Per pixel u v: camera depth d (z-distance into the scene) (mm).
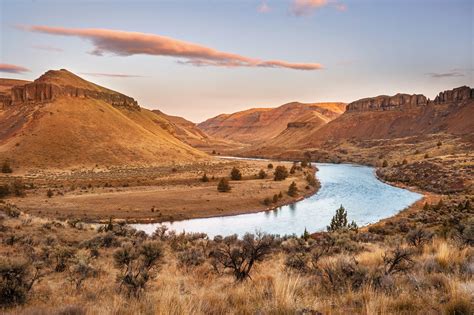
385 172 140000
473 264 7074
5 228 28562
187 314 4953
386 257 9148
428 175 115438
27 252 18016
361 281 6656
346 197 93375
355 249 18031
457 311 4508
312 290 6559
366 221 65312
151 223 65812
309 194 96750
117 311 5629
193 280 10609
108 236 26500
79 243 25828
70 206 72812
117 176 126562
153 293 7680
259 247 12078
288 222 67250
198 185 105250
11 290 8195
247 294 6242
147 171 145000
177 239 30594
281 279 6543
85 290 9648
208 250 20344
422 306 4941
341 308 5223
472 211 53062
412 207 77938
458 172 109188
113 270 13852
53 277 12422
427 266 7719
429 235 17922
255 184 104938
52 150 158750
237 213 74625
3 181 108250
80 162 155375
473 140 183250
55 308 5711
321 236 34094
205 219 69812
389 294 5668
